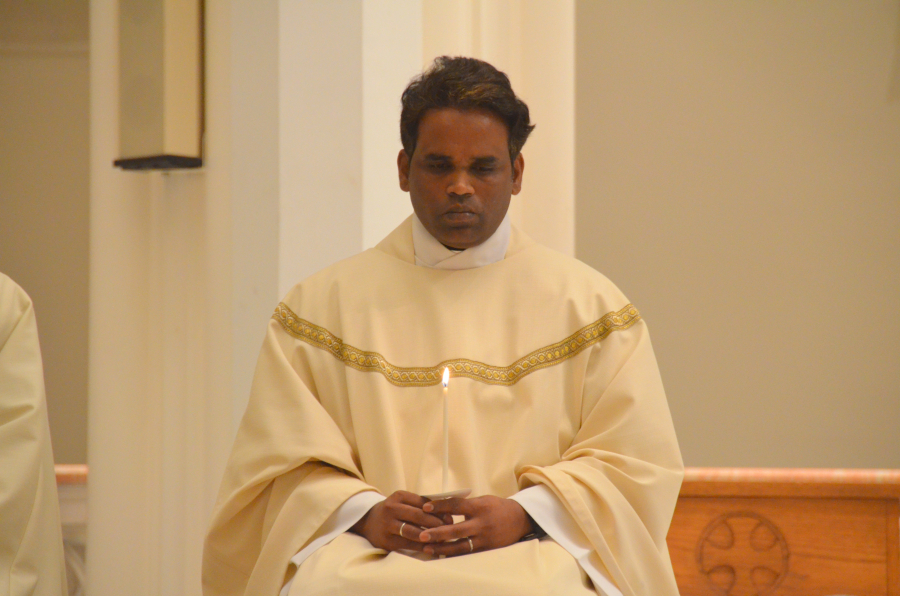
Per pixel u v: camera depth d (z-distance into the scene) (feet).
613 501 18.20
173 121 31.24
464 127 19.35
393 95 32.99
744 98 40.96
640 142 41.60
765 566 29.66
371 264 21.47
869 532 29.30
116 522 31.99
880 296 39.88
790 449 40.16
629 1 41.60
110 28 33.73
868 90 40.06
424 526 16.85
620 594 17.80
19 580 23.57
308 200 31.30
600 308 20.44
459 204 19.53
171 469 32.09
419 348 20.12
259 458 19.43
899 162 39.81
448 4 37.58
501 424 19.39
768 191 40.78
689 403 40.93
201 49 32.04
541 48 40.52
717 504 29.94
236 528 20.08
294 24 31.55
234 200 31.30
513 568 16.20
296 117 31.40
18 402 24.56
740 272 40.86
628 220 41.63
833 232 40.27
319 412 19.54
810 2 40.50
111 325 32.65
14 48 45.16
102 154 33.37
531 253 21.27
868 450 39.68
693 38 41.32
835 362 40.06
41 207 44.96
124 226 32.89
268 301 30.96
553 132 40.45
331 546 17.38
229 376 31.04
